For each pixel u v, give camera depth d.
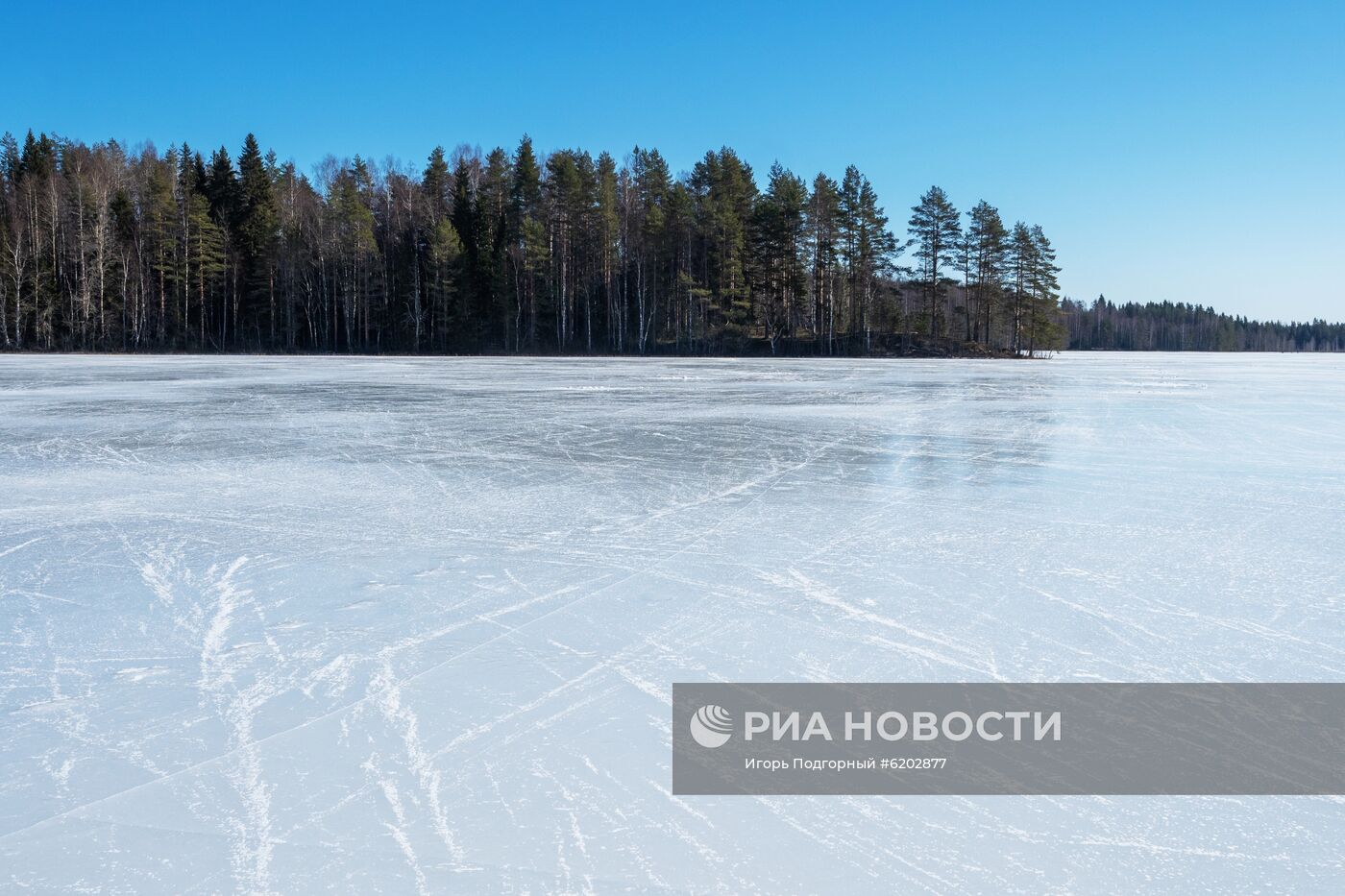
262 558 5.64
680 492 7.95
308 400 17.41
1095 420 14.14
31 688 3.59
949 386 23.00
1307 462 9.70
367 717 3.30
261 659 3.90
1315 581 5.09
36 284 52.12
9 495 7.77
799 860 2.42
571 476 8.77
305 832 2.54
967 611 4.56
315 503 7.41
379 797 2.73
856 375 28.69
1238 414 15.12
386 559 5.62
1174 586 5.01
